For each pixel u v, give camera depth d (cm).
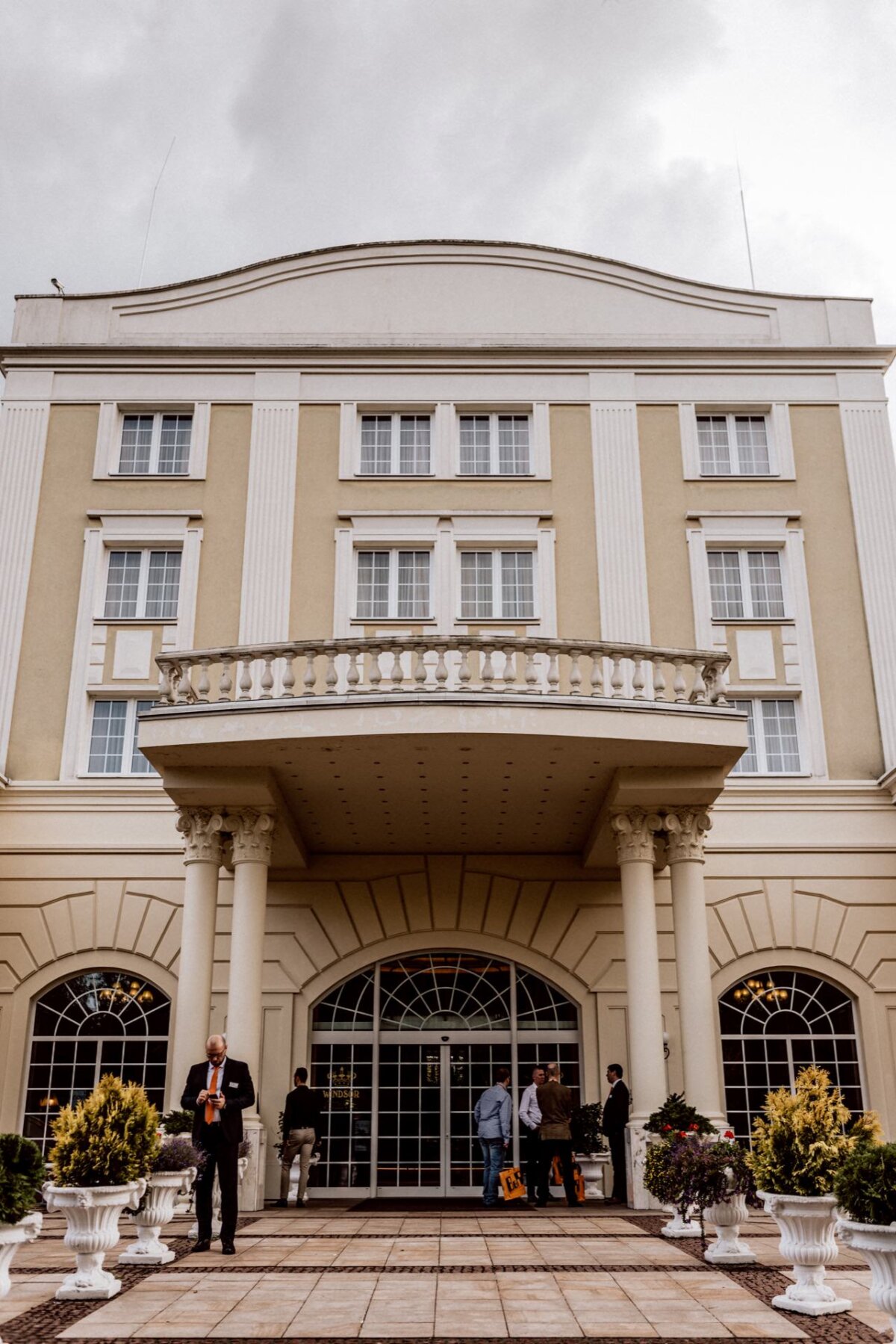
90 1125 870
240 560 1859
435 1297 838
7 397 1941
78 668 1806
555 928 1731
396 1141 1655
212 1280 898
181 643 1811
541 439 1931
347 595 1836
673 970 1698
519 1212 1348
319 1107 1457
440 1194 1628
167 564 1881
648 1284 884
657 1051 1395
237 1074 1052
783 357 1984
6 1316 784
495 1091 1451
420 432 1961
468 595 1866
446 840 1716
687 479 1916
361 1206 1461
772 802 1756
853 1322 772
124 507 1888
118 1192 852
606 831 1565
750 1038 1688
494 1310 797
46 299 2016
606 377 1967
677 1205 1072
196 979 1418
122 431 1961
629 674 1588
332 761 1414
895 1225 641
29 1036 1673
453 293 2025
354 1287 870
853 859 1738
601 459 1919
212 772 1440
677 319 2019
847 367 1981
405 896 1747
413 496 1895
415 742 1357
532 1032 1708
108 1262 994
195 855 1461
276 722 1362
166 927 1698
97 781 1752
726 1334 742
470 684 1606
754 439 1975
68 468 1909
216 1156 1036
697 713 1404
